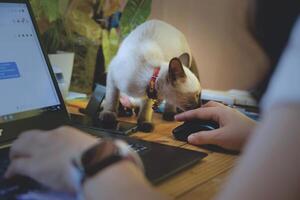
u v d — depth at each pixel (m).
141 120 1.05
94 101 1.10
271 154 0.37
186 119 0.96
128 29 1.34
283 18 0.45
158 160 0.74
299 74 0.38
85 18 1.29
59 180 0.53
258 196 0.37
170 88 1.09
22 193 0.56
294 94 0.37
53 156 0.55
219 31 1.34
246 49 1.23
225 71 1.34
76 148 0.55
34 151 0.58
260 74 0.49
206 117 0.93
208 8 1.34
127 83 1.05
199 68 1.40
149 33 1.14
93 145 0.54
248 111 1.10
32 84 0.91
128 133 0.96
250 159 0.39
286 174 0.36
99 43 1.32
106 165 0.50
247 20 0.48
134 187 0.47
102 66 1.32
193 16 1.38
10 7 0.93
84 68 1.30
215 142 0.86
